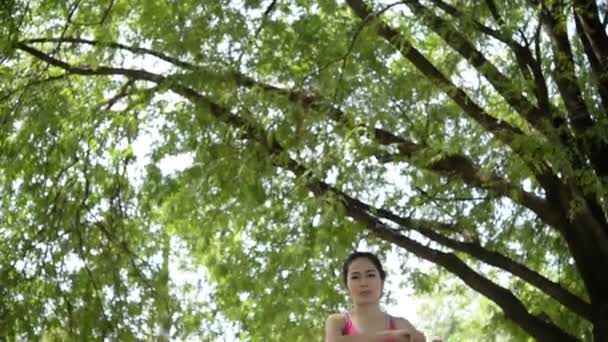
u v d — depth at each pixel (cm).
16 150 1466
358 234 1424
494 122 1259
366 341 773
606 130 1227
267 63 1305
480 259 1378
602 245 1311
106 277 1498
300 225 1406
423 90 1280
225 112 1303
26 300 1479
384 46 1284
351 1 1316
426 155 1234
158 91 1333
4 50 1389
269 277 1450
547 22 1310
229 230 1477
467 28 1240
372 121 1259
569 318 1491
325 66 1270
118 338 1479
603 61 1344
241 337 1530
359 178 1309
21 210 1523
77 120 1464
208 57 1293
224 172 1315
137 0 1447
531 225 1450
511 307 1397
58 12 1483
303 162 1295
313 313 1466
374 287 795
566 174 1192
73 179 1497
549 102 1257
